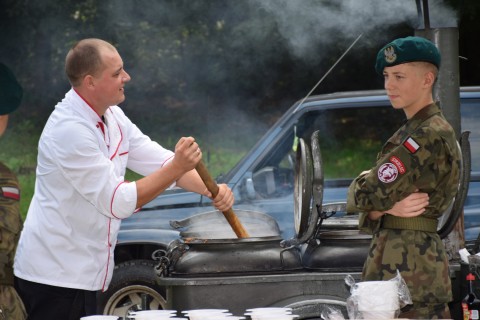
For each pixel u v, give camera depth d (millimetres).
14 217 3879
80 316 4289
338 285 4250
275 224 4805
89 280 4250
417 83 3730
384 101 6742
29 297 4270
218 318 3457
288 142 6734
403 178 3605
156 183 4094
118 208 4066
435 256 3688
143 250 6699
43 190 4242
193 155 4117
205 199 6688
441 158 3633
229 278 4258
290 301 4254
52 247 4203
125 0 15906
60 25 16391
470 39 12055
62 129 4125
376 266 3732
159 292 6555
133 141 4656
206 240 4383
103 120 4352
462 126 6672
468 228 6367
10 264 3881
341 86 14852
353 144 13258
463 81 12328
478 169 6531
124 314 6605
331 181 6570
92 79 4152
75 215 4195
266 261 4359
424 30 4895
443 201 3695
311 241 4496
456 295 4371
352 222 4410
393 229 3730
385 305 3318
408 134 3707
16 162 15180
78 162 4086
